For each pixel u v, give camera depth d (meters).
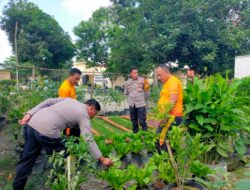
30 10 31.03
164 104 3.92
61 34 32.25
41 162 4.63
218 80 4.70
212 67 19.98
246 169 4.49
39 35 30.34
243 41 20.33
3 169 4.65
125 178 3.26
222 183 2.84
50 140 3.42
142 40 19.11
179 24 18.42
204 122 4.39
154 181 3.58
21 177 3.54
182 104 4.41
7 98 8.34
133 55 21.19
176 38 18.83
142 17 20.14
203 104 4.49
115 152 4.70
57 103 3.65
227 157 4.46
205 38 19.19
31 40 30.16
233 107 4.70
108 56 31.62
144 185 3.39
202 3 18.44
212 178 3.65
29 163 3.58
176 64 22.72
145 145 4.74
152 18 19.47
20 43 28.34
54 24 31.25
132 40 19.89
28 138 3.53
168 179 3.40
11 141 6.42
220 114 4.42
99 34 30.50
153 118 3.91
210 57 17.92
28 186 3.93
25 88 9.98
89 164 3.01
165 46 17.77
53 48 31.59
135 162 4.71
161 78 4.37
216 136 4.44
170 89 4.15
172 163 3.30
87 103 3.65
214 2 18.59
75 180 2.69
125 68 22.47
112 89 13.02
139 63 21.30
